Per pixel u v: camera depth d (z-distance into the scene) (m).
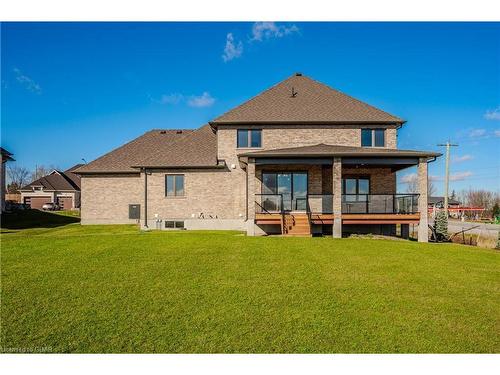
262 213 18.14
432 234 21.66
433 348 5.73
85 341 5.85
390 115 21.91
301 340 5.91
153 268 10.02
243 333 6.11
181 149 24.02
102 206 26.33
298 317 6.73
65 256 11.48
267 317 6.72
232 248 12.99
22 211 35.84
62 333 6.08
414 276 9.57
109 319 6.59
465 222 47.97
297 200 20.20
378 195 18.45
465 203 82.69
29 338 5.93
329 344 5.80
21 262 10.65
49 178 53.09
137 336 6.00
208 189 22.47
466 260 11.77
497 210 55.88
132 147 28.50
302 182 20.83
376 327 6.37
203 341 5.86
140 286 8.42
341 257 11.72
